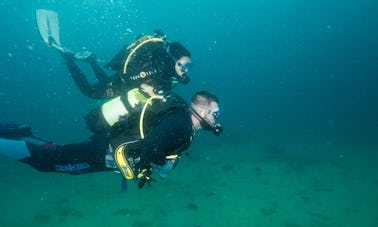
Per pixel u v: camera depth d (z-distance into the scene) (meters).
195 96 2.81
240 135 18.52
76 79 4.29
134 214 7.80
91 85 4.29
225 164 12.58
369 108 34.22
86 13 117.75
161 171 2.68
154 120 2.59
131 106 2.83
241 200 8.73
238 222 7.34
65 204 8.58
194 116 2.76
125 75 3.63
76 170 3.09
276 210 8.06
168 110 2.54
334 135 19.00
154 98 2.70
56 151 3.05
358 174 11.29
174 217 7.62
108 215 7.79
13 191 9.87
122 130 2.77
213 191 9.45
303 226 7.21
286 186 9.96
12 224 7.42
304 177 10.90
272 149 15.11
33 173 11.88
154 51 3.59
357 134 19.22
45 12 4.85
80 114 32.56
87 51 4.50
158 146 2.30
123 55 3.82
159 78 3.57
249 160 13.23
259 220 7.46
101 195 9.21
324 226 7.24
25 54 112.88
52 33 4.74
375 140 17.28
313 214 7.88
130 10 130.12
